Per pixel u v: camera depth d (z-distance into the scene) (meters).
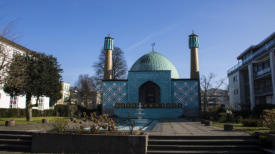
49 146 10.57
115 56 45.06
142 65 42.97
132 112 35.16
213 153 10.10
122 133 10.93
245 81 43.34
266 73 32.97
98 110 44.72
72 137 10.47
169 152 10.15
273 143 10.30
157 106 34.78
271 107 28.36
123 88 38.22
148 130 14.39
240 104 39.84
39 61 23.98
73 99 60.12
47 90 23.98
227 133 12.79
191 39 42.81
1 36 20.39
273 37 33.59
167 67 43.06
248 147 10.59
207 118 30.67
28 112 23.03
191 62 42.12
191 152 10.16
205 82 46.00
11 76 20.28
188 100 36.62
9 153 10.38
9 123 16.14
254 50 40.28
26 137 11.74
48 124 17.59
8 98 31.30
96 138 10.27
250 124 17.62
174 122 24.50
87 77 58.12
